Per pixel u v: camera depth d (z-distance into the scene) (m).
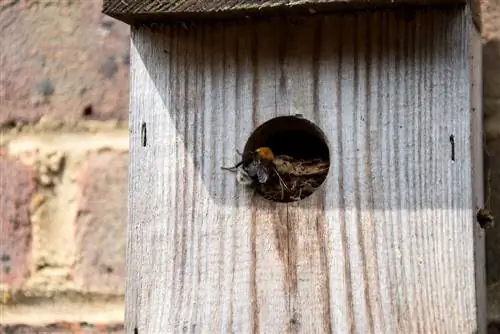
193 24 0.83
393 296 0.81
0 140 0.94
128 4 0.81
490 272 0.90
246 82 0.82
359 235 0.81
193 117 0.83
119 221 0.92
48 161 0.93
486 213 0.84
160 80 0.83
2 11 0.95
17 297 0.93
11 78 0.94
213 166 0.83
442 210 0.80
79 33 0.94
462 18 0.81
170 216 0.83
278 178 0.84
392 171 0.81
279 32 0.82
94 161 0.93
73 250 0.92
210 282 0.82
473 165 0.82
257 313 0.82
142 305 0.83
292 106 0.82
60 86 0.94
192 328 0.82
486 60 0.91
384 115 0.81
